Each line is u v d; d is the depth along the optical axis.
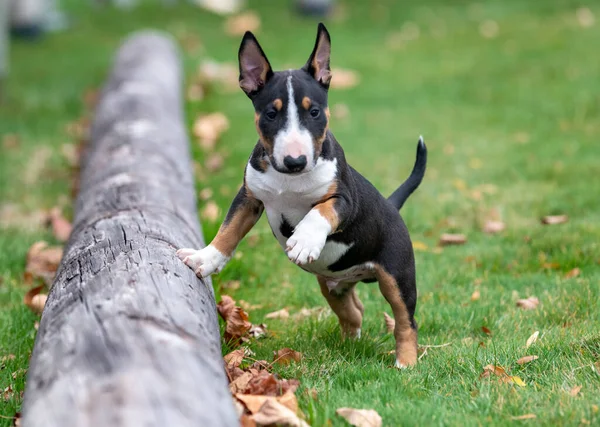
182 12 28.27
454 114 16.05
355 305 7.33
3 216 12.01
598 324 7.23
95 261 6.23
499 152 13.52
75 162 14.11
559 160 12.86
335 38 23.73
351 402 5.64
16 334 7.52
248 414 5.36
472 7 26.69
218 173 12.61
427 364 6.52
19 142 15.59
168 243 6.79
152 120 11.62
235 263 9.10
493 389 5.81
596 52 19.47
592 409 5.35
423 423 5.28
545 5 25.64
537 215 10.77
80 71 21.42
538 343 6.76
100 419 4.08
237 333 7.14
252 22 25.86
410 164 13.09
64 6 29.53
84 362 4.62
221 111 16.50
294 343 7.09
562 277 8.73
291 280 9.04
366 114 16.33
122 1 29.48
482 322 7.61
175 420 4.12
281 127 5.96
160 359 4.62
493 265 9.23
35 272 9.43
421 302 8.27
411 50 21.69
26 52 23.77
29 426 4.33
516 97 16.77
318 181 6.17
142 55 16.34
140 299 5.34
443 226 10.66
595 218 10.45
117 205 8.05
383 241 6.65
